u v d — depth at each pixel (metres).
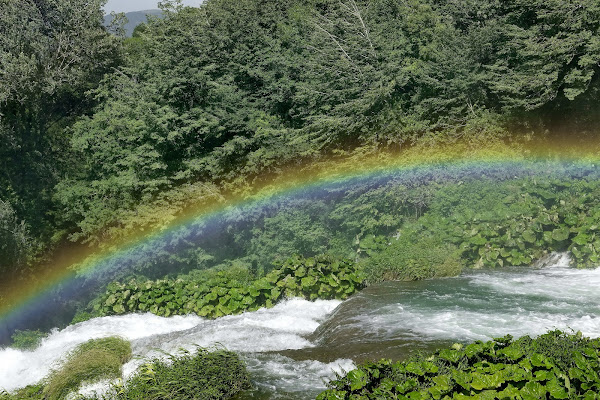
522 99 20.38
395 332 10.90
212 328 13.64
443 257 16.34
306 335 12.82
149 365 9.12
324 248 20.59
